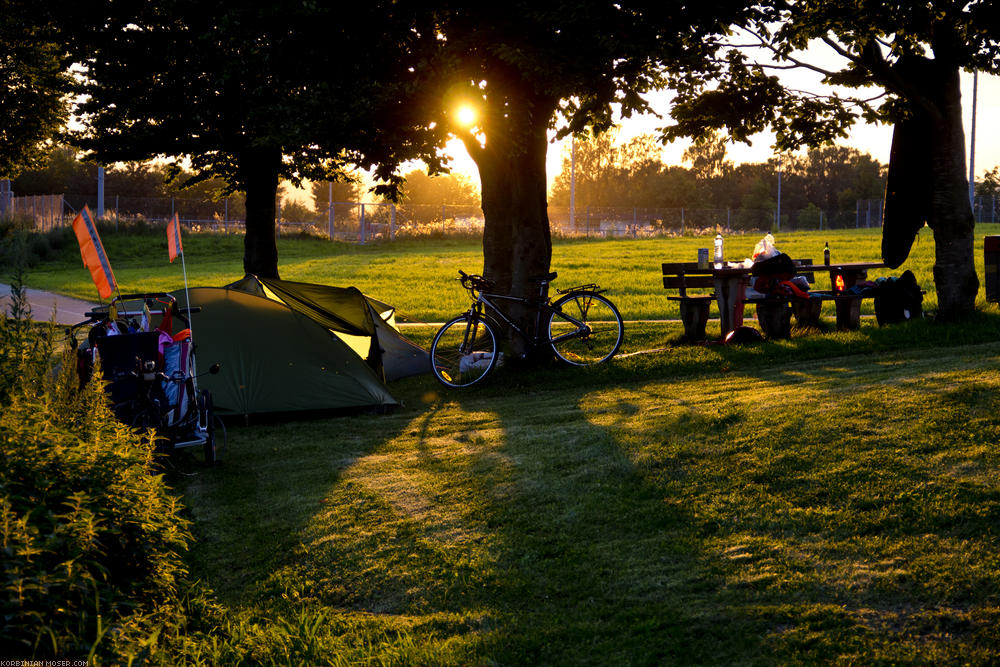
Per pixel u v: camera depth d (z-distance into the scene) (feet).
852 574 14.39
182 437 27.12
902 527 15.69
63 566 11.53
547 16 33.06
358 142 41.91
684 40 34.88
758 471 19.38
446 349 44.01
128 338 25.63
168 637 13.47
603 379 36.42
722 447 21.34
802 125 42.47
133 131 59.57
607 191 345.10
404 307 69.67
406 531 19.47
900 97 40.60
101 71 57.16
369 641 14.87
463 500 21.04
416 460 25.66
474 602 15.97
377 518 20.58
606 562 16.53
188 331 28.12
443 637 14.83
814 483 18.25
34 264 116.26
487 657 13.67
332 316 39.45
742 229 225.97
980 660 11.53
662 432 23.63
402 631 15.15
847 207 334.24
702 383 32.65
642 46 33.76
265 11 36.65
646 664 12.80
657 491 19.45
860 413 21.94
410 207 193.06
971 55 38.91
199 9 45.37
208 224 181.27
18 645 10.37
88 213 26.30
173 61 56.49
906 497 16.75
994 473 16.96
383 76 39.29
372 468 25.32
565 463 22.52
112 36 55.26
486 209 45.27
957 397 21.77
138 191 287.07
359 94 38.88
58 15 54.80
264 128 51.37
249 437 31.96
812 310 41.83
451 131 41.27
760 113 42.06
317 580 17.81
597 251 130.31
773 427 22.08
